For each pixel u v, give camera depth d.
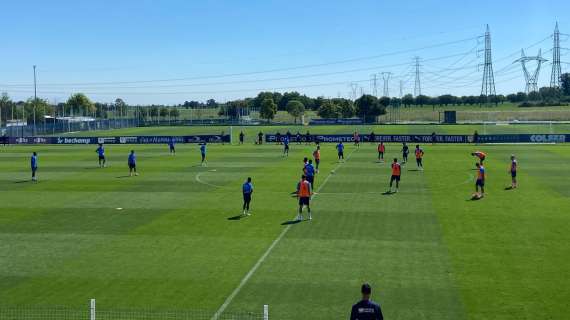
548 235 29.33
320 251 26.75
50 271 24.12
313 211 36.09
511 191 43.16
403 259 25.33
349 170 57.38
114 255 26.47
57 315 19.27
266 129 153.88
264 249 27.22
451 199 39.97
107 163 66.56
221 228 31.67
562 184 46.47
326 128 153.38
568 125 151.00
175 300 20.62
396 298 20.59
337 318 18.84
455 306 19.77
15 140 104.56
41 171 58.84
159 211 36.59
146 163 66.12
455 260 25.08
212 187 46.66
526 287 21.55
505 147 85.25
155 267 24.55
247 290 21.59
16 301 20.67
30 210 37.28
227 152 80.56
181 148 89.19
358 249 27.03
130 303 20.38
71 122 147.25
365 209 36.59
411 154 75.00
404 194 42.22
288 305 20.05
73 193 44.06
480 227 31.22
